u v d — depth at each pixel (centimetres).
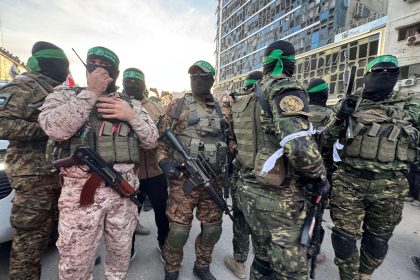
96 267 248
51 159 164
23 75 190
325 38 2269
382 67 204
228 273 252
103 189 162
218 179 230
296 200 152
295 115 136
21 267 179
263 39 3300
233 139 229
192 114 223
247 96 176
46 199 187
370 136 201
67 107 146
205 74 219
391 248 311
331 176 228
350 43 1892
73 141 160
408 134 200
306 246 152
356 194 209
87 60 166
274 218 152
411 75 1490
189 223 221
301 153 131
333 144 214
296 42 2645
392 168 200
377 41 1708
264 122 155
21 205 178
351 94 192
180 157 217
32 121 179
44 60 195
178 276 242
